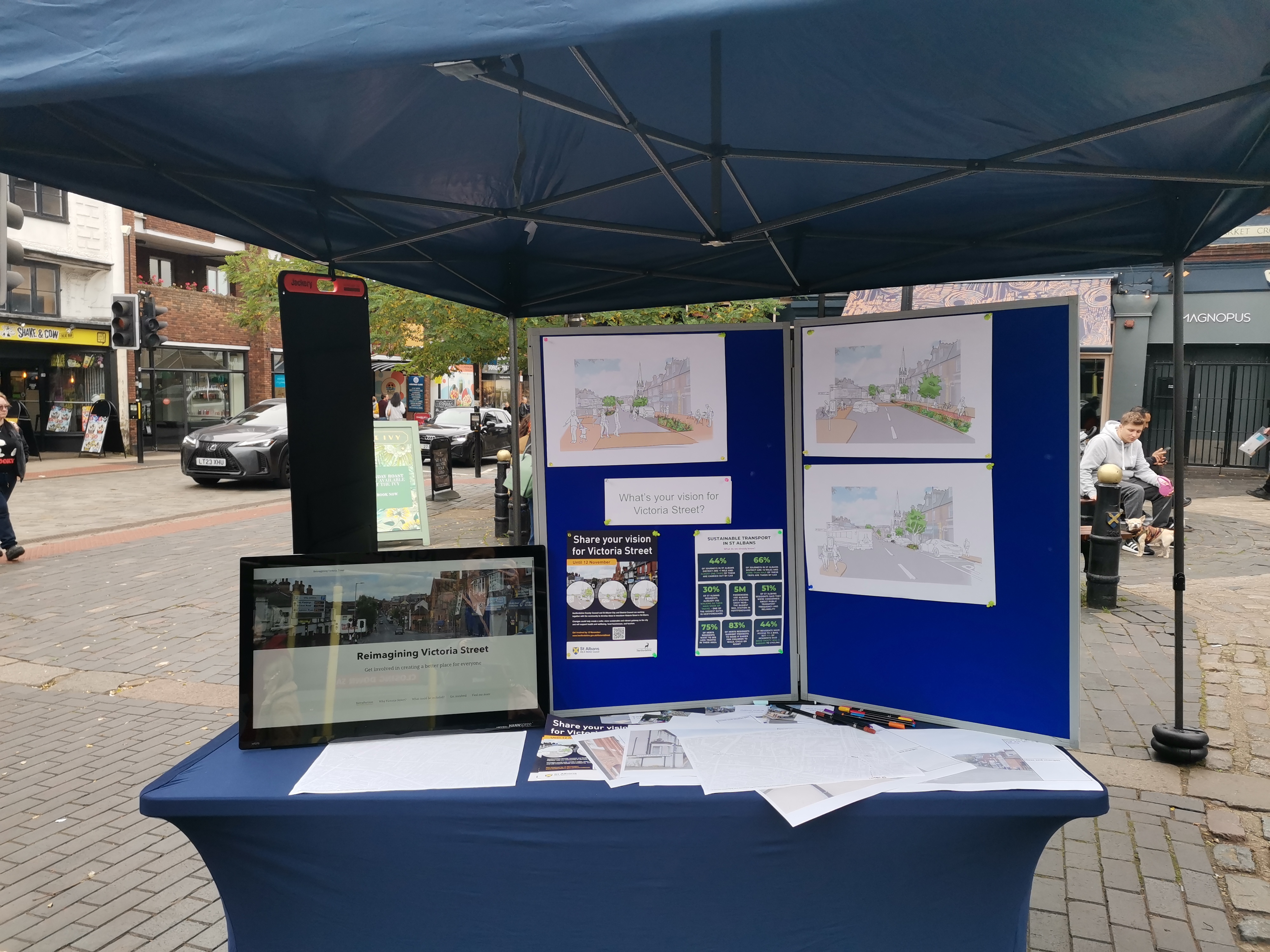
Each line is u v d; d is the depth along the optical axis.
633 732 2.23
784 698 2.47
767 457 2.45
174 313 23.55
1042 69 2.08
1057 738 2.12
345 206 3.14
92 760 4.23
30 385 21.75
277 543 9.82
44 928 2.88
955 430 2.23
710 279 4.26
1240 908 2.91
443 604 2.23
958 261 3.87
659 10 1.29
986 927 2.01
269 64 1.42
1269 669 5.28
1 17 1.52
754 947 1.97
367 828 1.91
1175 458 3.86
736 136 2.59
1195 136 2.41
